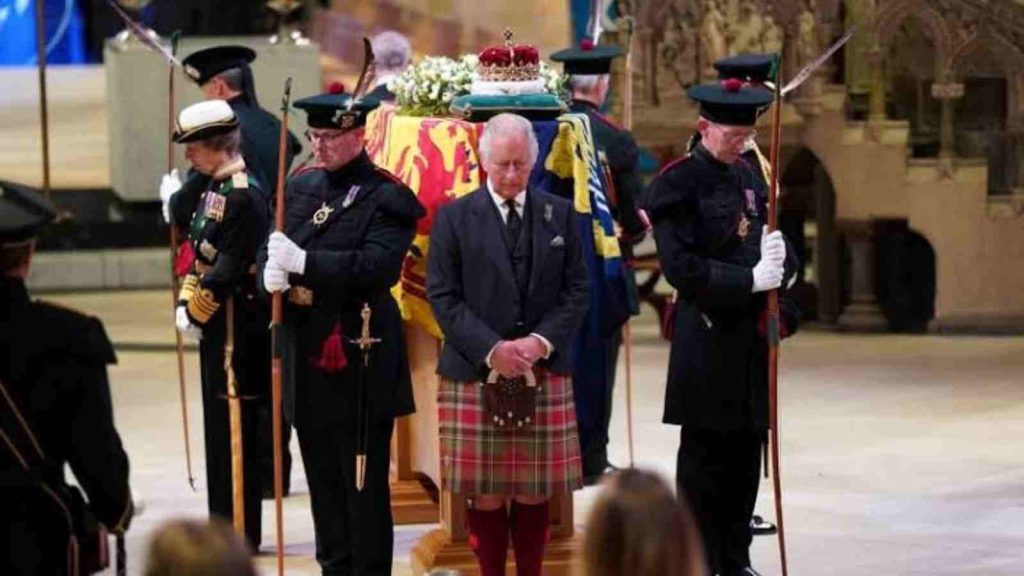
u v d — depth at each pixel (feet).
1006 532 80.12
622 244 88.02
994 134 124.88
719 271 67.15
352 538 67.67
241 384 74.49
